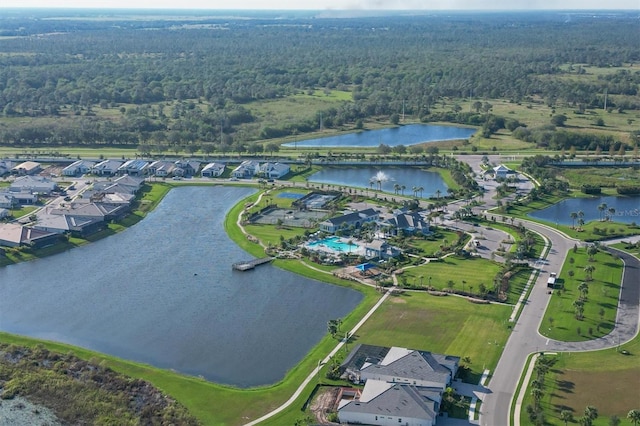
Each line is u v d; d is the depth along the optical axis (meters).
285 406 176.50
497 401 177.12
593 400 177.50
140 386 186.50
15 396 180.75
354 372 188.12
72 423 170.12
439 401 174.62
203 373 195.12
